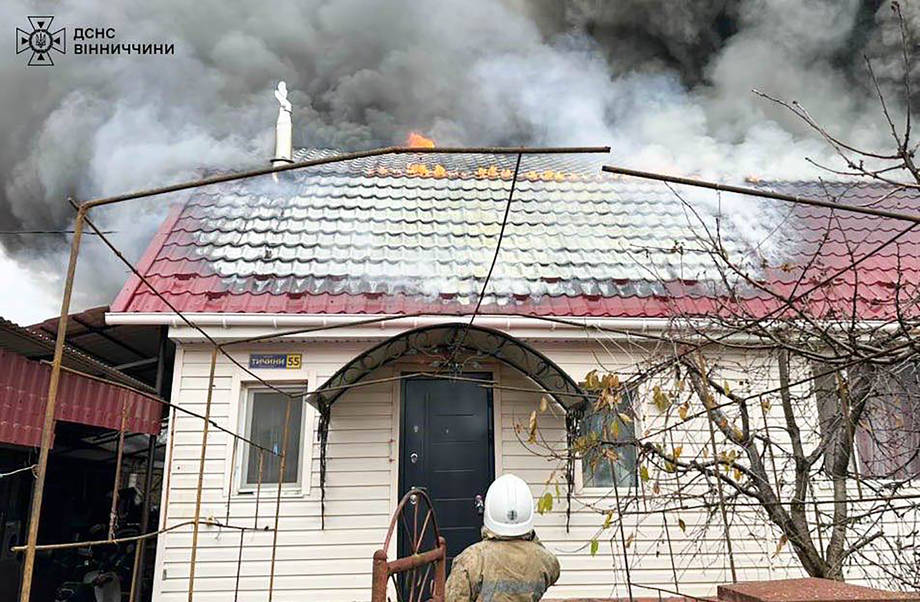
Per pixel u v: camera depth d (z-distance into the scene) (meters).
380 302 8.11
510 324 7.88
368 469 7.82
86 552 9.14
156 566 7.19
